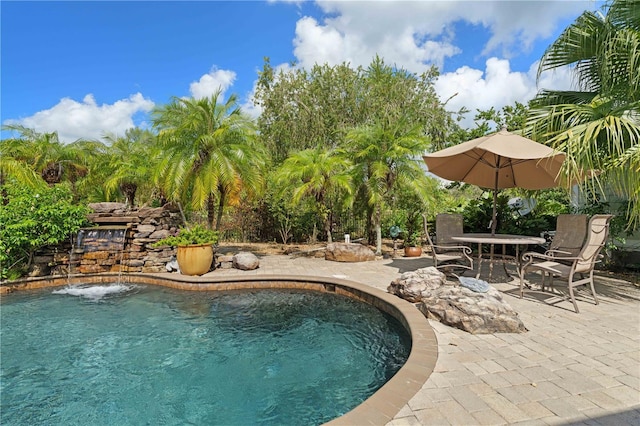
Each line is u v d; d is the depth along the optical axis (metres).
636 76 5.18
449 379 3.02
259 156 10.83
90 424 3.05
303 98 18.17
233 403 3.32
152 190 15.30
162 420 3.08
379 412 2.52
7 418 3.15
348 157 11.73
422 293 5.39
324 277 7.47
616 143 4.97
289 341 4.78
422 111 17.08
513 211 10.42
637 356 3.47
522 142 5.74
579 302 5.37
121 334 5.10
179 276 7.90
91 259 8.51
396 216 11.99
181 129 9.55
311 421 3.00
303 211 14.27
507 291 6.05
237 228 15.36
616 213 7.71
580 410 2.54
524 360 3.39
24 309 6.27
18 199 7.91
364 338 4.82
